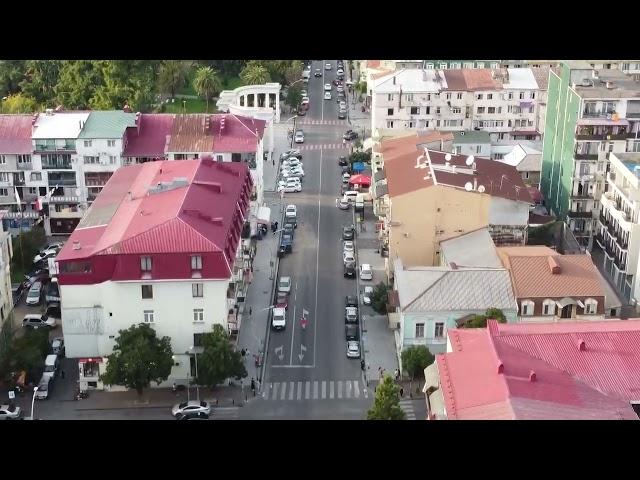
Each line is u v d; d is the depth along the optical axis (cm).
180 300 14575
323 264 19462
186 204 15400
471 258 16450
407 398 14425
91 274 14425
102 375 14162
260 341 16262
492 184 17888
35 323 16712
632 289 17225
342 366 15512
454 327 15062
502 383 10744
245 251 17875
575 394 10756
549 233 19162
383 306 17025
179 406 14000
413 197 17325
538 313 15188
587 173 19562
